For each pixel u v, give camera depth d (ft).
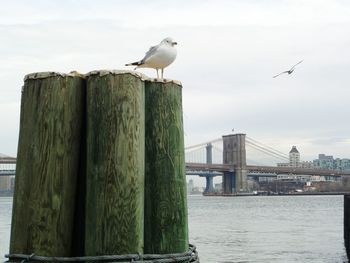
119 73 9.94
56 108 10.02
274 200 338.54
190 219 138.41
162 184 10.43
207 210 200.85
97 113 9.87
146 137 10.52
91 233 9.70
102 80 9.92
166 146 10.51
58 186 9.89
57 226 9.84
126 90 9.91
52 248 9.78
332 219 131.03
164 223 10.34
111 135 9.77
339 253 59.16
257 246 66.74
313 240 74.64
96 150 9.81
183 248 10.51
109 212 9.62
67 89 10.11
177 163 10.61
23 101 10.29
